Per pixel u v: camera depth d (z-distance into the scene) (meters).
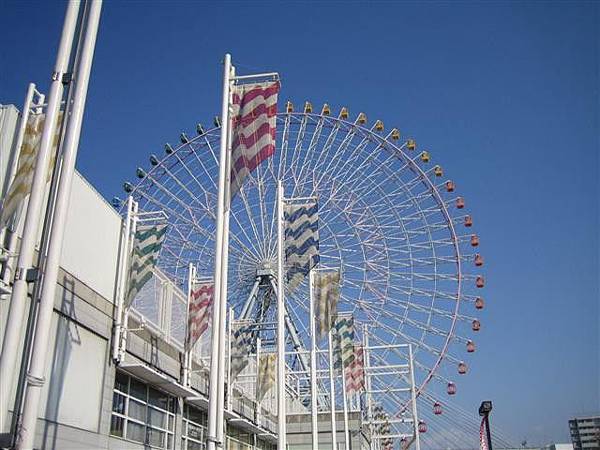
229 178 19.50
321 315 30.16
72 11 15.64
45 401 19.28
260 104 19.91
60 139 14.95
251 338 42.34
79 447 20.67
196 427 32.03
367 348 55.97
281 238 25.86
